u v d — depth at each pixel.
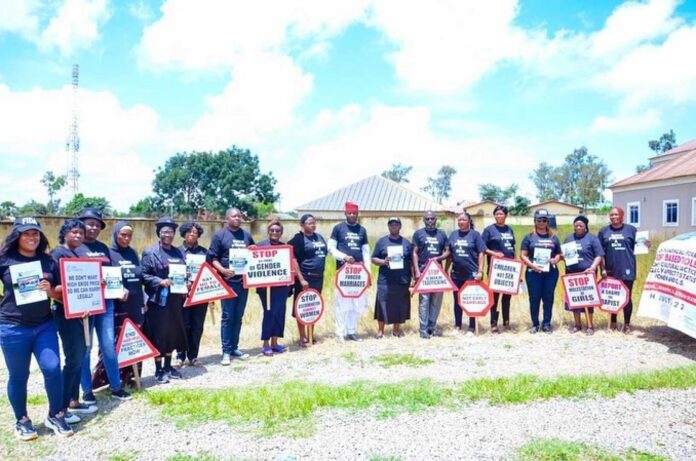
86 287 5.22
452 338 8.66
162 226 6.59
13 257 4.70
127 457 4.35
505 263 8.84
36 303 4.72
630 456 4.14
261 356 7.76
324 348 8.13
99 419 5.22
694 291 7.47
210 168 60.25
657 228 33.88
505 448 4.32
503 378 6.05
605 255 8.89
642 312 8.50
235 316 7.59
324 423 4.91
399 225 8.66
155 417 5.20
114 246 6.11
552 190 100.75
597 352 7.57
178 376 6.65
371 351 7.88
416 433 4.65
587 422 4.84
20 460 4.36
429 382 6.10
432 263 8.66
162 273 6.42
